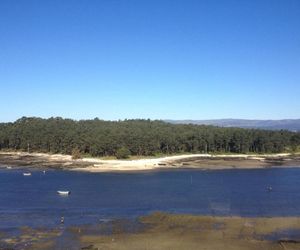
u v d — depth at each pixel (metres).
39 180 186.62
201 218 107.19
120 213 115.31
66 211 117.94
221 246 85.94
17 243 87.44
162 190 156.88
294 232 95.88
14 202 131.75
